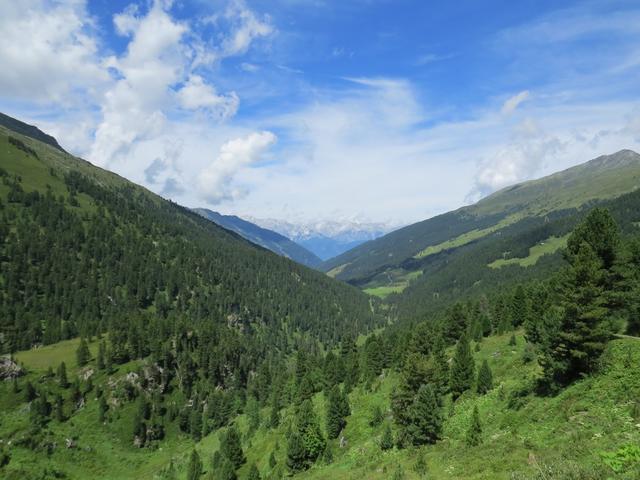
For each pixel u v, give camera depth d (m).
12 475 118.50
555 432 37.59
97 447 142.88
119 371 172.75
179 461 131.38
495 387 63.66
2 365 154.88
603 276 49.75
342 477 53.62
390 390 91.25
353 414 88.50
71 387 157.88
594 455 28.48
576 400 41.78
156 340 185.38
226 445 97.75
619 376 41.09
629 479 23.06
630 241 69.62
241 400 184.50
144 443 152.25
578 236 57.19
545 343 50.19
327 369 127.44
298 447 73.19
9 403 144.62
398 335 148.12
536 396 50.06
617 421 33.75
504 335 100.00
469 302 157.38
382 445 61.47
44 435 136.12
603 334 44.53
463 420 57.59
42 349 194.75
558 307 53.88
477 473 34.19
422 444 54.66
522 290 103.44
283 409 131.38
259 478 78.00
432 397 55.72
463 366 71.44
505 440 41.16
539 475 26.64
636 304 54.72
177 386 184.38
